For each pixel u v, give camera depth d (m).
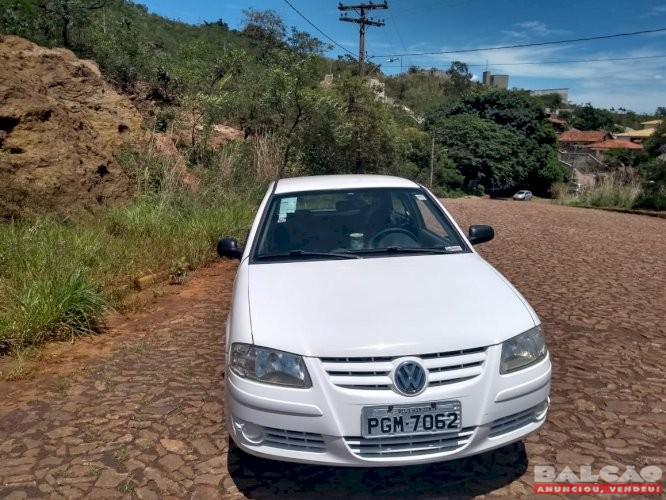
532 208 22.31
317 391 2.84
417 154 51.81
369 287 3.44
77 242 7.12
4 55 10.62
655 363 4.75
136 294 6.81
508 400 2.96
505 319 3.14
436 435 2.84
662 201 21.44
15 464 3.41
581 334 5.45
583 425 3.76
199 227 9.02
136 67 15.90
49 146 9.07
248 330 3.11
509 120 62.78
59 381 4.50
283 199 4.61
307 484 3.22
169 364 4.87
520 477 3.24
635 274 8.06
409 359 2.84
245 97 16.89
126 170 10.77
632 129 130.50
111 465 3.39
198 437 3.70
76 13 15.02
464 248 4.21
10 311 5.24
